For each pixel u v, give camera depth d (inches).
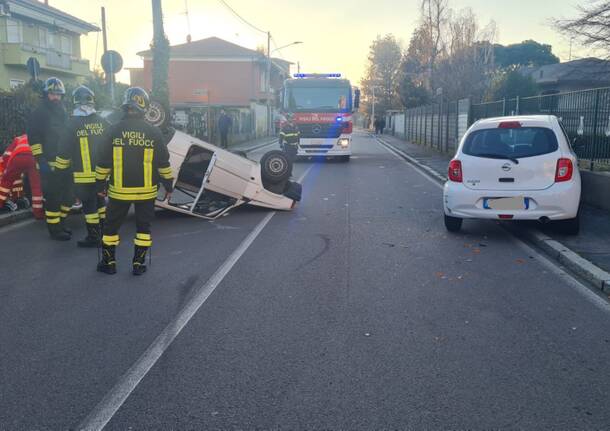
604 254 300.8
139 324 214.2
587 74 798.5
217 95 2285.9
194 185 430.3
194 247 335.0
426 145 1360.7
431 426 145.7
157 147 269.9
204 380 169.9
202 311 227.9
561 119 509.4
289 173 458.3
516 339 201.5
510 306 235.5
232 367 178.5
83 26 1562.5
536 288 259.4
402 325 213.9
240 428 144.6
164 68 964.0
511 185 339.6
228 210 431.8
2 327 211.2
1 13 1190.9
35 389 164.6
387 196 546.0
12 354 187.9
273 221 415.8
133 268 277.4
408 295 248.5
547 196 333.7
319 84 921.5
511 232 376.5
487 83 1971.0
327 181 671.8
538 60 3198.8
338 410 153.2
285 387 165.6
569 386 166.9
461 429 144.4
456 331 208.4
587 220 390.6
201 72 2282.2
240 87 2279.8
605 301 242.2
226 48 2297.0
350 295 248.4
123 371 175.6
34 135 335.9
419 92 2370.8
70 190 347.6
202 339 200.4
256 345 195.3
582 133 472.1
